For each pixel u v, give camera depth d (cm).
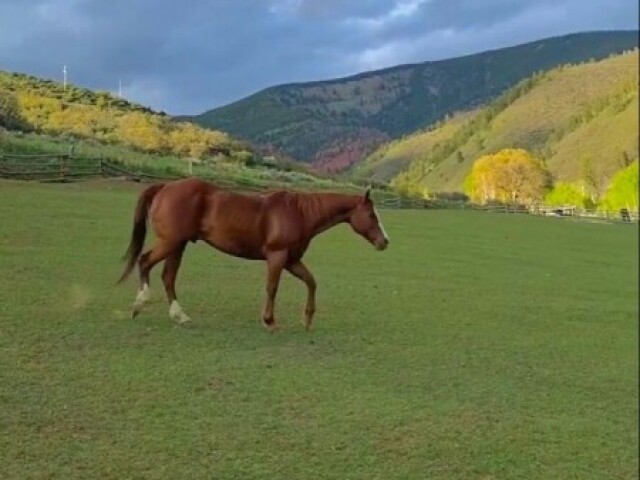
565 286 1484
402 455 543
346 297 1178
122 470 485
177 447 528
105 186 2705
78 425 555
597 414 664
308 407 630
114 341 788
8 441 517
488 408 664
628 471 532
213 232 852
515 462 543
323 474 500
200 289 1123
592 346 957
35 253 1291
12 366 679
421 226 2712
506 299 1285
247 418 594
